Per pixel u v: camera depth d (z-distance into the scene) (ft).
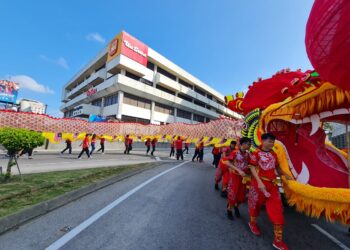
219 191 22.40
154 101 141.79
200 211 15.51
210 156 82.07
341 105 10.55
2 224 10.70
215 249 10.22
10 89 145.89
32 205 13.10
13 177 21.07
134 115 126.72
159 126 69.62
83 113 127.13
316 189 9.53
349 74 7.25
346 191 8.54
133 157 56.70
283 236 12.48
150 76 137.28
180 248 10.08
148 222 12.86
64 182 20.12
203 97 188.75
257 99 21.03
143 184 22.89
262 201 11.81
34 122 57.21
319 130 16.03
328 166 14.66
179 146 57.00
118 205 15.56
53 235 10.52
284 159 15.25
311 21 6.87
